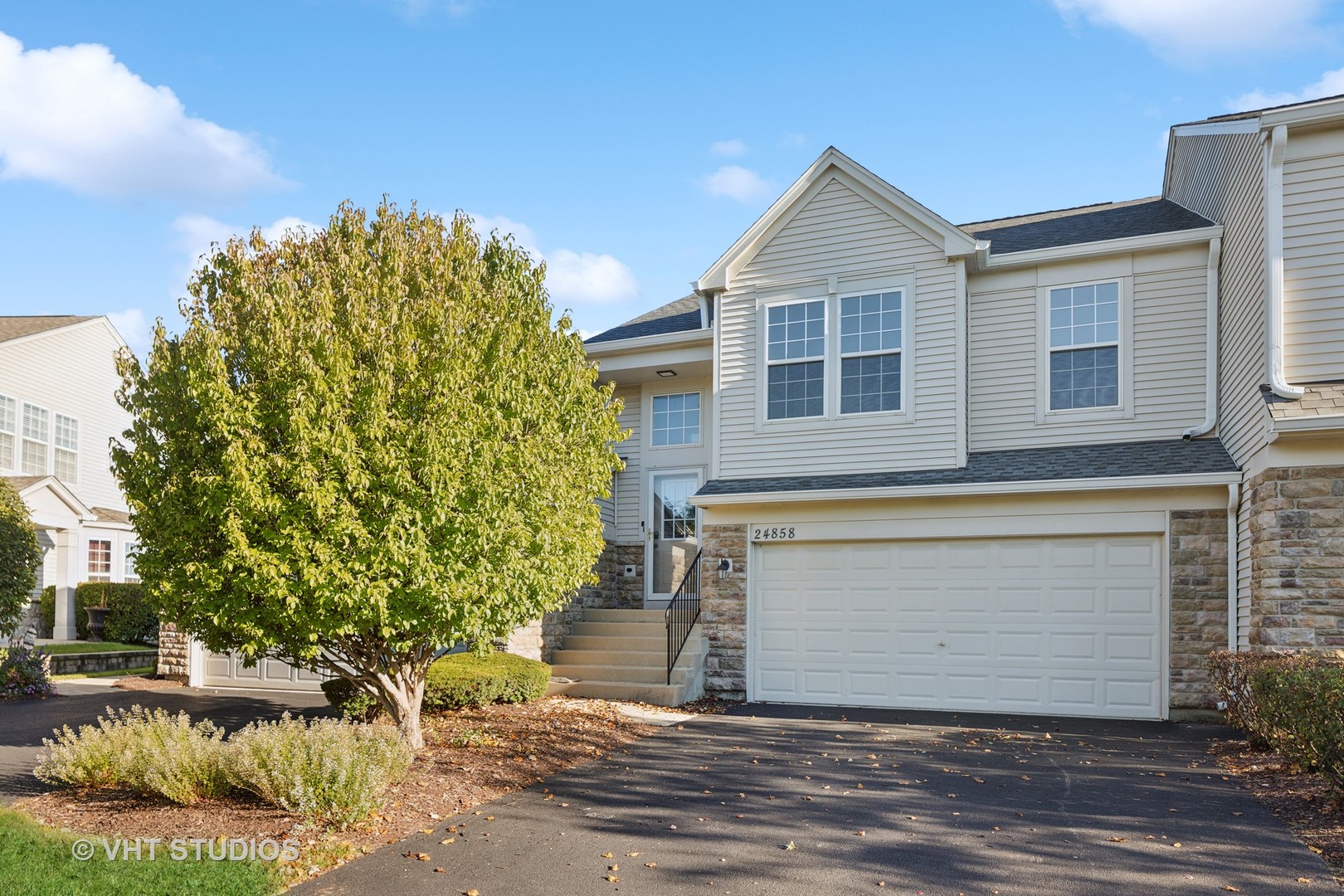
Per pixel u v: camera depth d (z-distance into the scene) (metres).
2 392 23.61
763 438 14.67
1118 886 5.55
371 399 7.84
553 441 9.34
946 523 13.08
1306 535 9.81
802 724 11.58
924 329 13.86
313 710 12.73
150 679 16.08
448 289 8.96
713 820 7.05
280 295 7.96
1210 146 13.03
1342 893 5.39
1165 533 11.98
